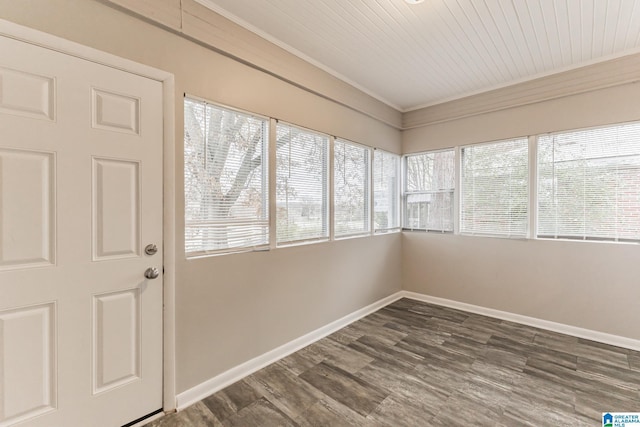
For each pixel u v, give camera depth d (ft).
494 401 6.36
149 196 5.75
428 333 9.79
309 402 6.36
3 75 4.29
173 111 6.02
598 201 9.27
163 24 5.80
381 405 6.25
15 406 4.46
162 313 5.97
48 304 4.72
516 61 9.04
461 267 12.02
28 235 4.53
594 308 9.29
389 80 10.39
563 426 5.63
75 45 4.87
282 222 8.46
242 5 6.51
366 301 11.55
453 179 12.23
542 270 10.19
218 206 6.97
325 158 9.86
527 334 9.66
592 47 8.25
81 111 4.95
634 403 6.26
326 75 9.46
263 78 7.80
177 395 6.17
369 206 11.82
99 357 5.21
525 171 10.52
